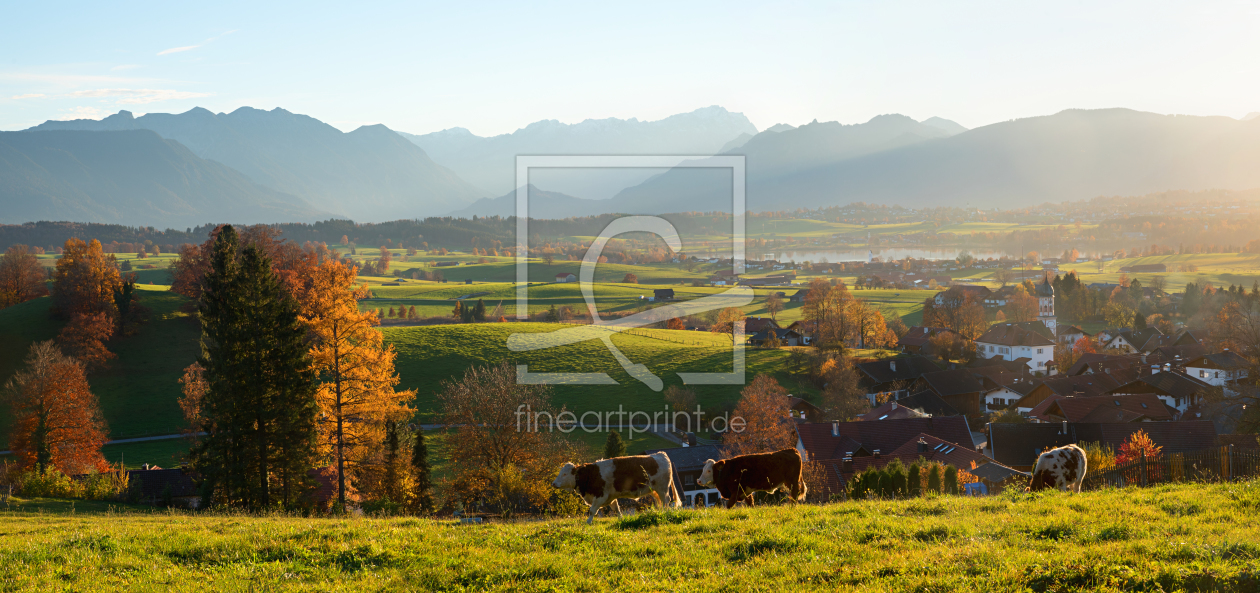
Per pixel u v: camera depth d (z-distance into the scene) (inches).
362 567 428.8
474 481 1467.8
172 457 2327.8
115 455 2359.7
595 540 460.8
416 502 1487.5
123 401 2763.3
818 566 369.4
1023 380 3688.5
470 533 506.0
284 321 1274.6
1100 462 1336.1
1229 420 2070.6
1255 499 473.7
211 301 1280.8
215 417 1222.9
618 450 1723.7
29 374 2012.8
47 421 1978.3
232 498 1218.6
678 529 482.9
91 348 2869.1
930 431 2175.2
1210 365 3619.6
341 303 1343.5
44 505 978.1
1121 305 6171.3
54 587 398.6
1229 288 6609.3
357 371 1352.1
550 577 391.9
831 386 2915.8
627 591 358.0
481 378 1637.6
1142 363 3885.3
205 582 403.5
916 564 353.1
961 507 518.6
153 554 467.5
